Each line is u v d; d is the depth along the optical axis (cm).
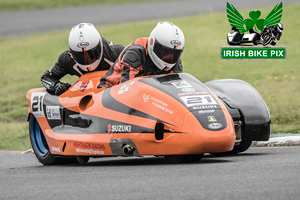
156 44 2258
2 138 3662
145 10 11325
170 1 12838
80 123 2302
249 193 1328
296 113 3338
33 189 1587
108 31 8338
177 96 2025
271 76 4725
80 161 2331
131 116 2058
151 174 1734
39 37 8881
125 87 2167
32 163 2595
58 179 1775
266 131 2352
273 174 1568
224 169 1738
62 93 2523
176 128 1953
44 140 2639
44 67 6656
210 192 1369
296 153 2192
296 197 1262
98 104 2223
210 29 7544
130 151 2042
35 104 2591
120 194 1417
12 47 8194
